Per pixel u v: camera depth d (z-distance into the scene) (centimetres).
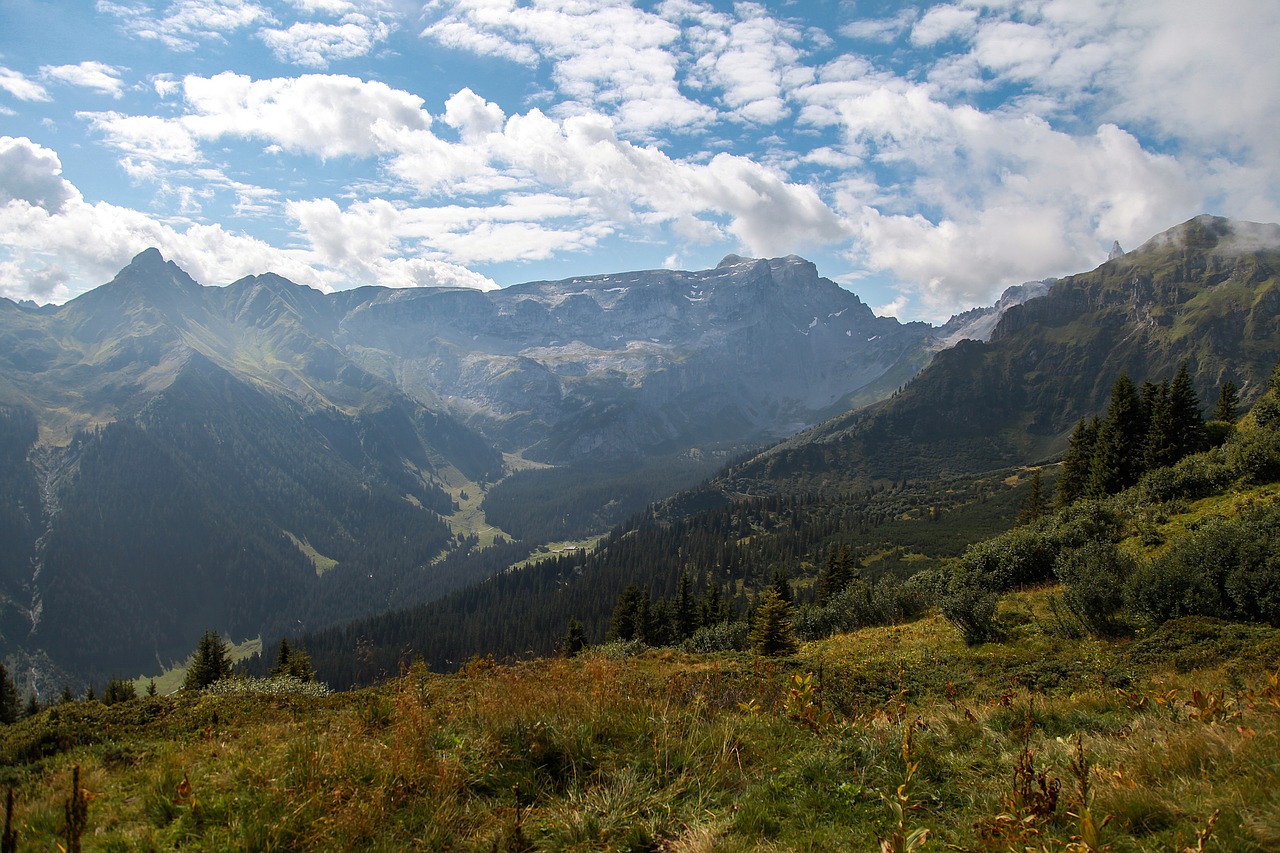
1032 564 2834
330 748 781
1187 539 2020
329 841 596
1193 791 585
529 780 723
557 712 842
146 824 650
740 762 755
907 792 667
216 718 1223
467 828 636
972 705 1088
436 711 932
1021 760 625
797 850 570
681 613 5722
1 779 858
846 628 2942
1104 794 591
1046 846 529
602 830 620
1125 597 1902
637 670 1455
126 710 1273
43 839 614
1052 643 1853
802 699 950
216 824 649
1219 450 3419
